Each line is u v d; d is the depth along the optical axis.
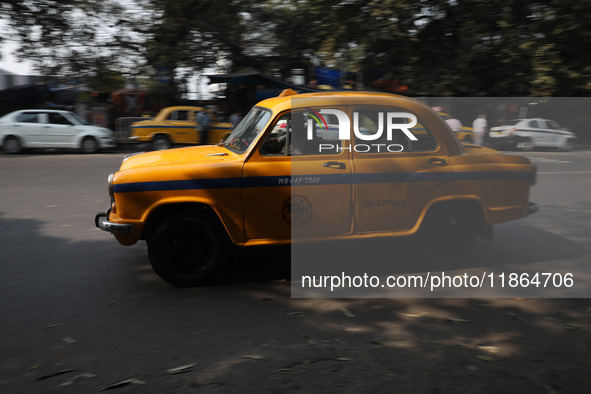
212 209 4.83
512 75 21.36
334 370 3.34
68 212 8.34
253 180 4.80
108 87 25.22
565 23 20.55
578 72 20.64
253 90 25.30
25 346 3.71
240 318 4.20
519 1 20.92
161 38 25.62
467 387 3.14
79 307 4.44
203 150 5.57
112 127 26.05
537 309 4.38
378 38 22.66
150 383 3.19
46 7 23.97
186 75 26.69
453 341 3.77
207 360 3.49
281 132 4.92
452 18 22.02
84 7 24.31
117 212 4.79
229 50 28.09
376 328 4.00
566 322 4.11
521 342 3.76
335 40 24.33
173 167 4.79
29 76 26.45
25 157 17.44
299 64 29.84
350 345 3.71
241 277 5.21
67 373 3.32
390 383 3.18
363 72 24.48
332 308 4.41
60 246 6.37
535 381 3.21
